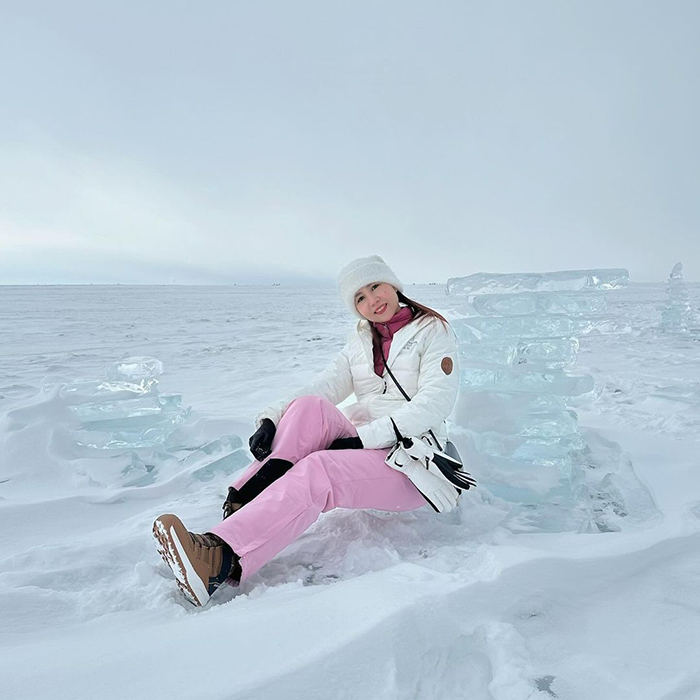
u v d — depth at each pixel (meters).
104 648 1.19
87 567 1.79
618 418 3.88
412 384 2.09
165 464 3.03
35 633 1.39
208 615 1.39
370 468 1.82
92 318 18.62
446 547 1.85
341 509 2.23
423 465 1.86
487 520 2.10
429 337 2.07
